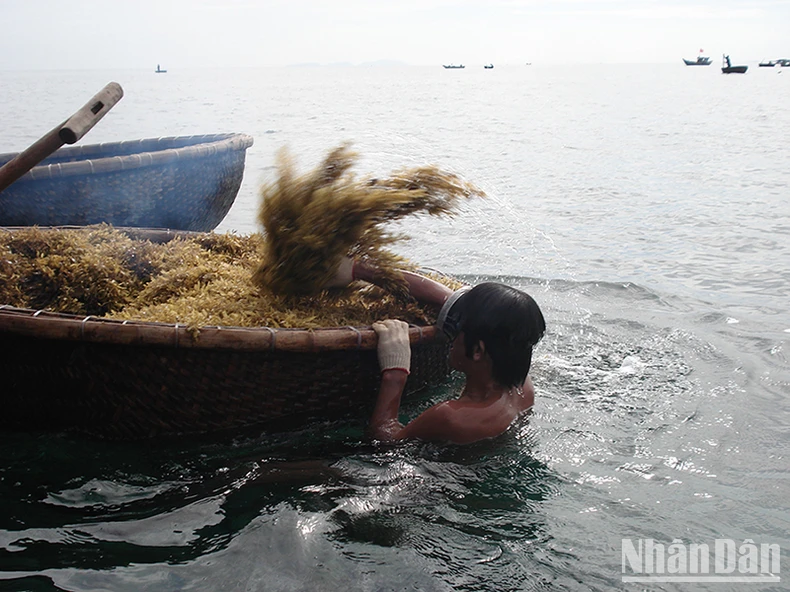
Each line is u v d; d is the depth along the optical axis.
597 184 10.95
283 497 2.68
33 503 2.65
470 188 3.57
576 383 3.69
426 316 3.51
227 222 7.87
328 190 3.28
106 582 2.23
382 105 37.44
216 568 2.29
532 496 2.71
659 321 4.68
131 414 2.97
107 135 17.95
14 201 5.21
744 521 2.54
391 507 2.63
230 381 2.96
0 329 2.80
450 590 2.19
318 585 2.21
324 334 3.00
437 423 3.00
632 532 2.48
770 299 5.26
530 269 6.13
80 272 3.65
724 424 3.26
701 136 18.61
